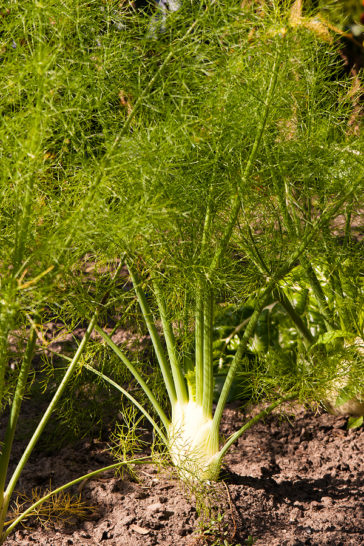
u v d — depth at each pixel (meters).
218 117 1.39
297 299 2.12
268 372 1.77
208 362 1.57
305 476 1.71
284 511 1.49
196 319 1.58
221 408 1.56
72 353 2.13
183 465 1.55
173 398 1.65
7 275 1.14
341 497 1.58
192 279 1.47
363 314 1.88
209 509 1.45
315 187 1.62
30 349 1.23
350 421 1.97
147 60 1.42
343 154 1.58
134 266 1.54
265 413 1.60
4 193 1.23
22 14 1.21
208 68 1.40
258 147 1.47
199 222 1.50
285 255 1.64
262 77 1.45
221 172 1.48
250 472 1.71
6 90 1.24
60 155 1.33
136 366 1.98
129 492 1.56
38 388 2.10
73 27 1.32
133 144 1.27
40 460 1.75
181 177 1.41
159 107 1.40
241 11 1.38
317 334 2.06
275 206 1.65
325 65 1.66
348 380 1.74
